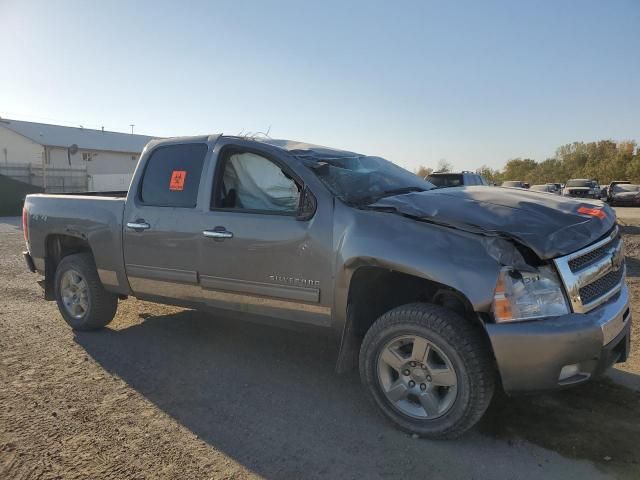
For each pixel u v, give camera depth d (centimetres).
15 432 333
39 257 579
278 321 402
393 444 321
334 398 385
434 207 341
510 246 301
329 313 368
